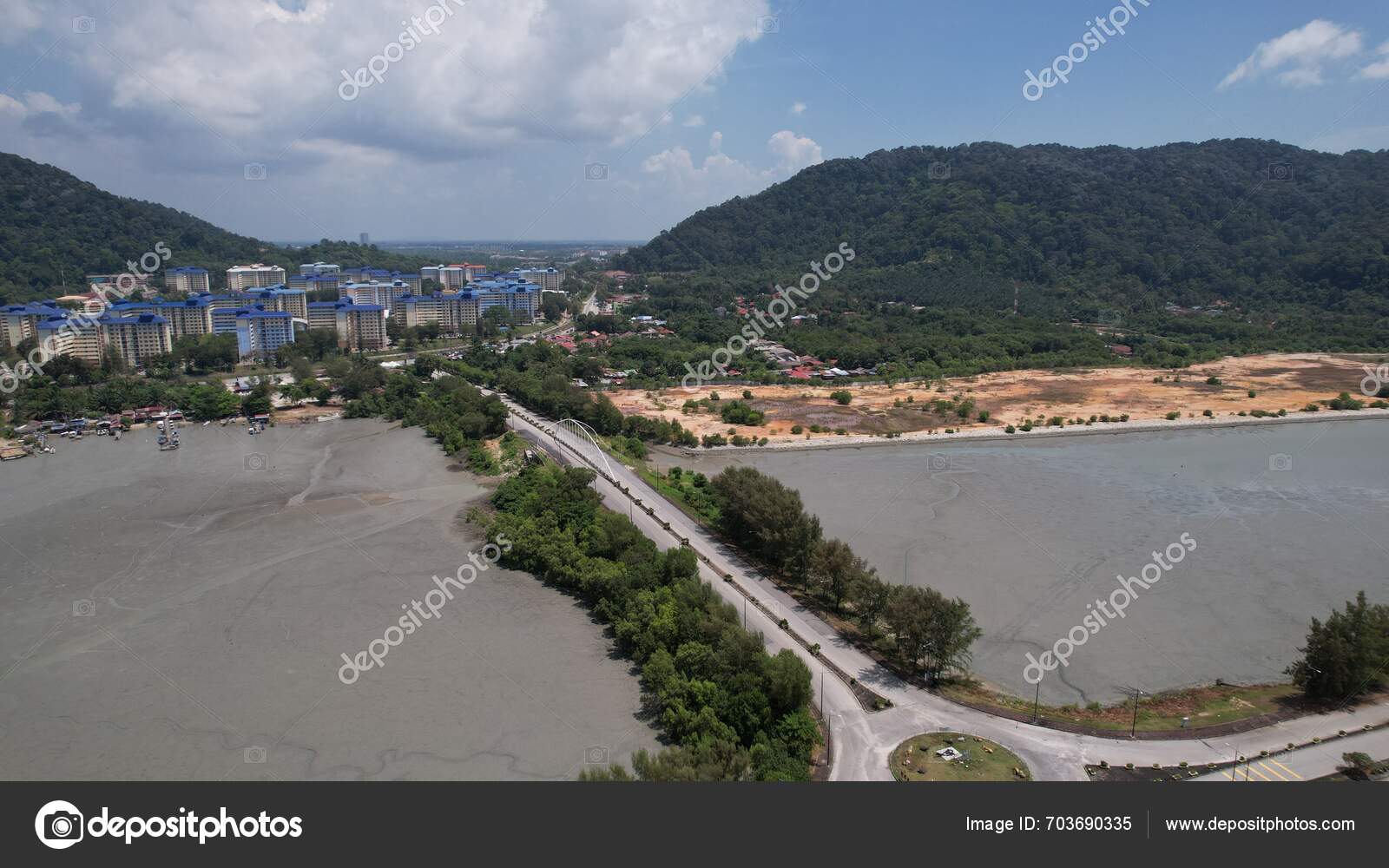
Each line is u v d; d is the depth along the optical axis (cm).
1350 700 9375
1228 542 14850
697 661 9444
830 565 11769
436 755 8669
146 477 19950
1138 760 8150
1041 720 8894
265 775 8331
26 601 12788
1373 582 13150
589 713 9456
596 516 14362
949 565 13725
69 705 9812
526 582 13462
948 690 9569
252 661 10838
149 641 11400
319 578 13650
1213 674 10338
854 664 10181
